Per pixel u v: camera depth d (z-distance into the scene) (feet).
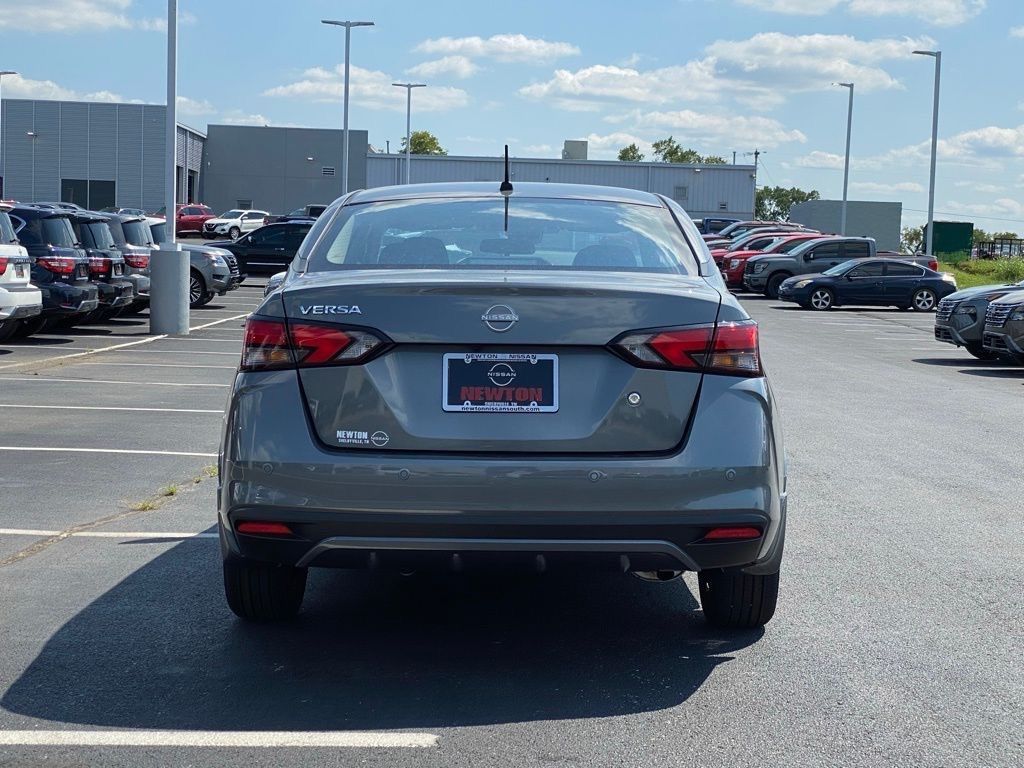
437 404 13.08
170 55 62.54
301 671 14.21
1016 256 216.95
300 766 11.47
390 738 12.17
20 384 41.81
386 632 15.80
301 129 265.95
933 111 151.94
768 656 14.97
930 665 14.69
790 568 19.31
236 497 13.33
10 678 13.87
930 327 87.92
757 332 13.75
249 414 13.37
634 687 13.79
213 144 265.54
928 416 39.27
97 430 32.09
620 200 16.96
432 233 15.60
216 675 14.03
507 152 16.98
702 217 242.17
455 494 12.84
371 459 12.94
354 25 164.25
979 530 22.36
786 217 558.56
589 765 11.57
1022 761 11.79
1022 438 34.50
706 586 15.76
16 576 18.19
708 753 11.90
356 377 13.11
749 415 13.34
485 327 13.00
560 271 14.56
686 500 13.01
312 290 13.38
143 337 61.21
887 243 239.91
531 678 14.06
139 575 18.30
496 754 11.80
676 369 13.23
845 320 94.79
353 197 17.20
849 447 32.24
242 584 15.30
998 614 16.90
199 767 11.44
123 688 13.58
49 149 240.12
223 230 217.15
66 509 22.75
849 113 189.98
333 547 13.09
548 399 13.08
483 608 17.01
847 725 12.69
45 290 56.75
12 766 11.45
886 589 18.13
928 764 11.69
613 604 17.29
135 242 70.85
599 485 12.88
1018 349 55.31
